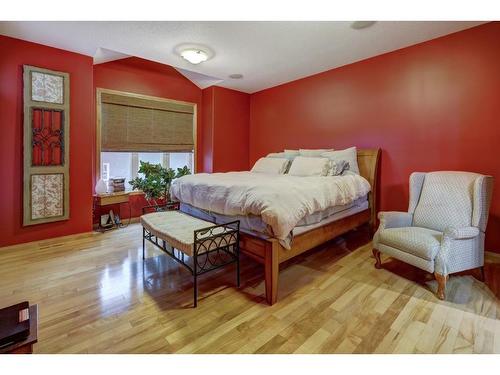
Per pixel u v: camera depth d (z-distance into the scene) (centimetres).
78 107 339
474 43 277
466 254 215
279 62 376
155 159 479
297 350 152
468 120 284
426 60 311
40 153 313
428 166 315
